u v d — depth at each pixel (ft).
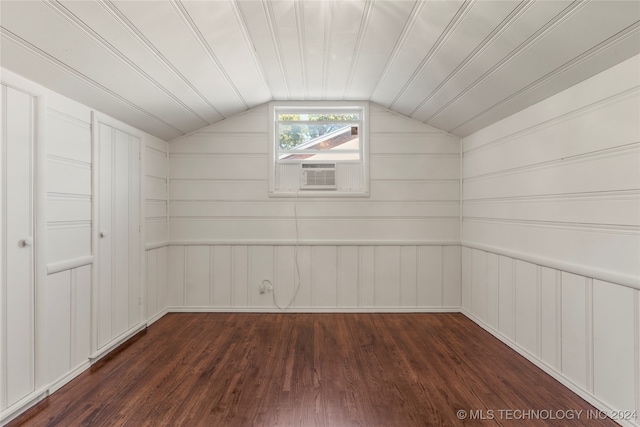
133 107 8.18
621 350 5.31
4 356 5.39
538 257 7.29
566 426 5.31
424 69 7.84
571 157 6.35
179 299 11.36
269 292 11.35
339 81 9.57
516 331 8.13
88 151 7.38
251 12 6.03
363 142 11.43
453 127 10.67
